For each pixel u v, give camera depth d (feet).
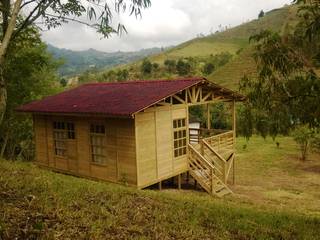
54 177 37.88
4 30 33.32
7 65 68.64
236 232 26.81
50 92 92.27
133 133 52.60
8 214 21.20
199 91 64.80
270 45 26.37
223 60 315.99
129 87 64.75
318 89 25.04
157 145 56.65
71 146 62.59
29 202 24.27
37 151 70.08
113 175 56.24
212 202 39.96
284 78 26.63
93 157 59.41
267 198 61.87
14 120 84.02
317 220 36.42
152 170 55.93
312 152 96.48
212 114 140.15
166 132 58.44
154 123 55.88
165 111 57.93
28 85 80.28
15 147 99.91
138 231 23.21
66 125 63.21
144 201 31.68
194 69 301.63
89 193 30.73
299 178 78.95
